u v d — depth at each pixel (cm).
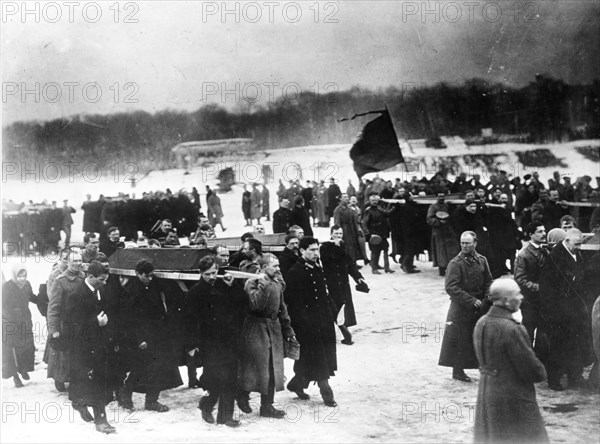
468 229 1252
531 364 494
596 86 2995
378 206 1437
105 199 2253
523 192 1766
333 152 3198
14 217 2161
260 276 686
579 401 705
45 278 1568
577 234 754
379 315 1113
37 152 2972
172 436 619
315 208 2341
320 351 710
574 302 738
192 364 780
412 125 3172
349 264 952
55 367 786
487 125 3120
